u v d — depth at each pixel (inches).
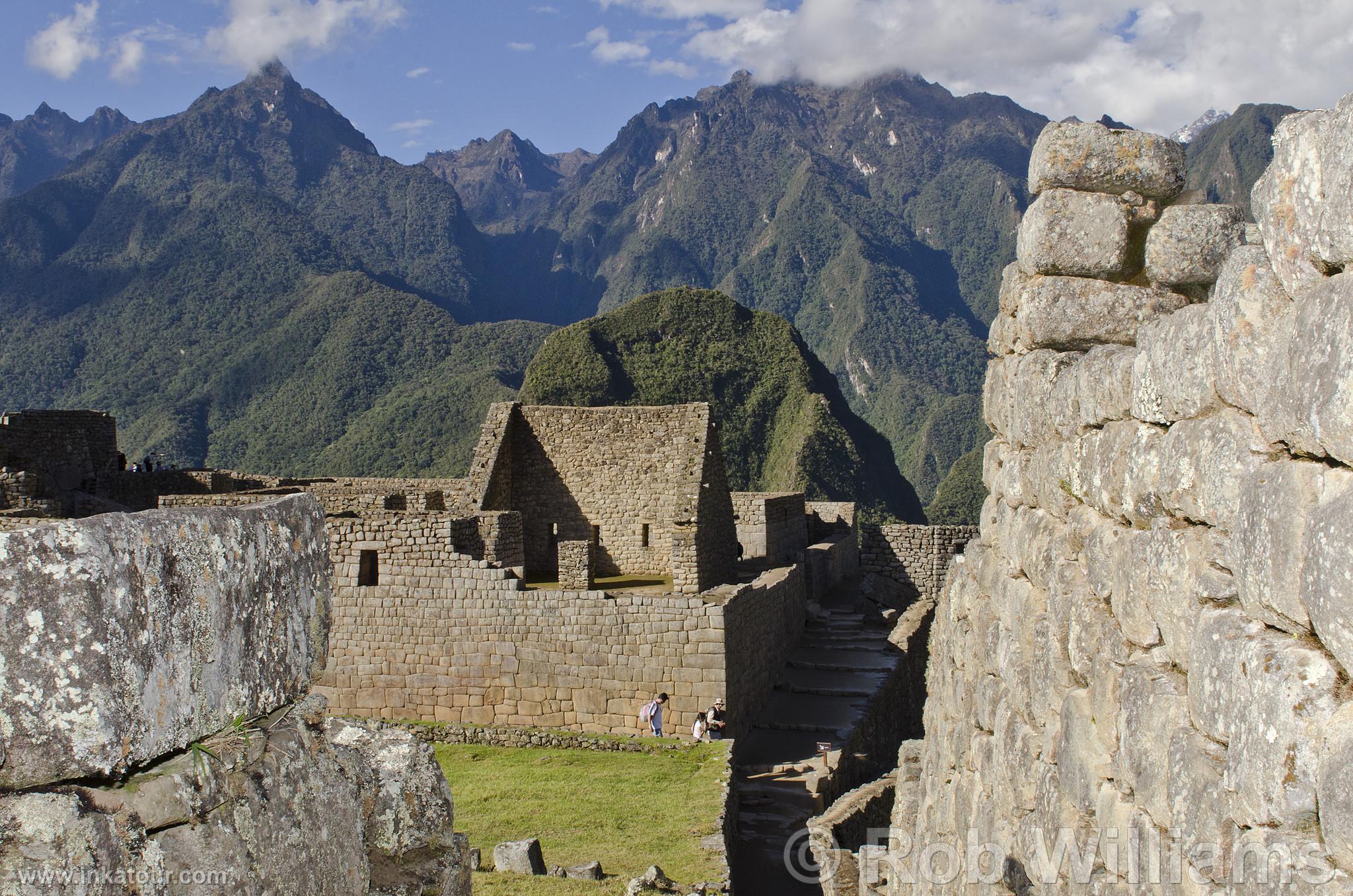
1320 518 148.7
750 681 990.4
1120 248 325.7
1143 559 214.5
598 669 918.4
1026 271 339.9
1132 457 225.1
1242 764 164.6
